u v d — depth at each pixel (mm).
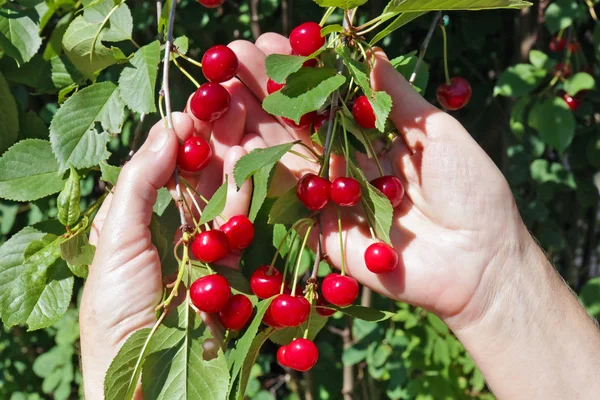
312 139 563
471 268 584
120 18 588
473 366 920
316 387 1010
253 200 544
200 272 545
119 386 501
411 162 594
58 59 644
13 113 636
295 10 910
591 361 580
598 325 601
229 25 939
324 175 541
